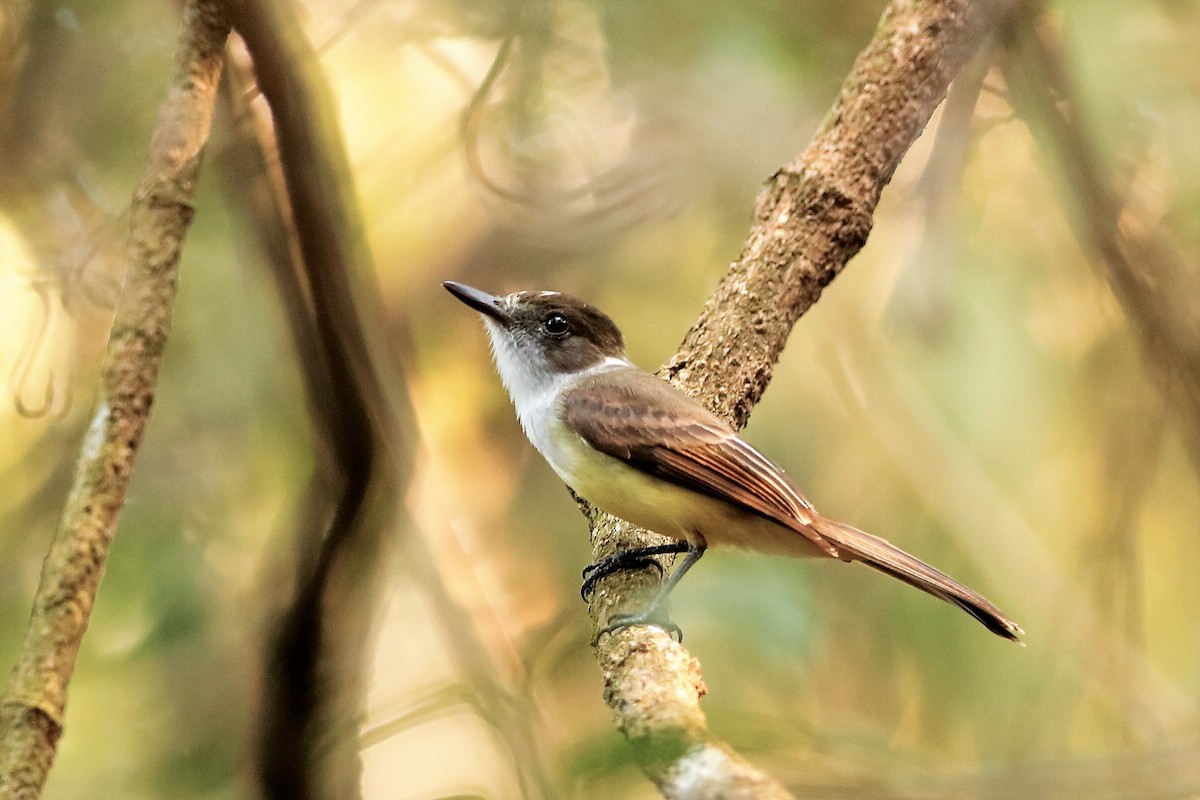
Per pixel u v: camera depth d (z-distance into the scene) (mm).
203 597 8367
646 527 7574
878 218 10461
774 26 9578
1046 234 9859
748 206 10242
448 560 8359
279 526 7602
